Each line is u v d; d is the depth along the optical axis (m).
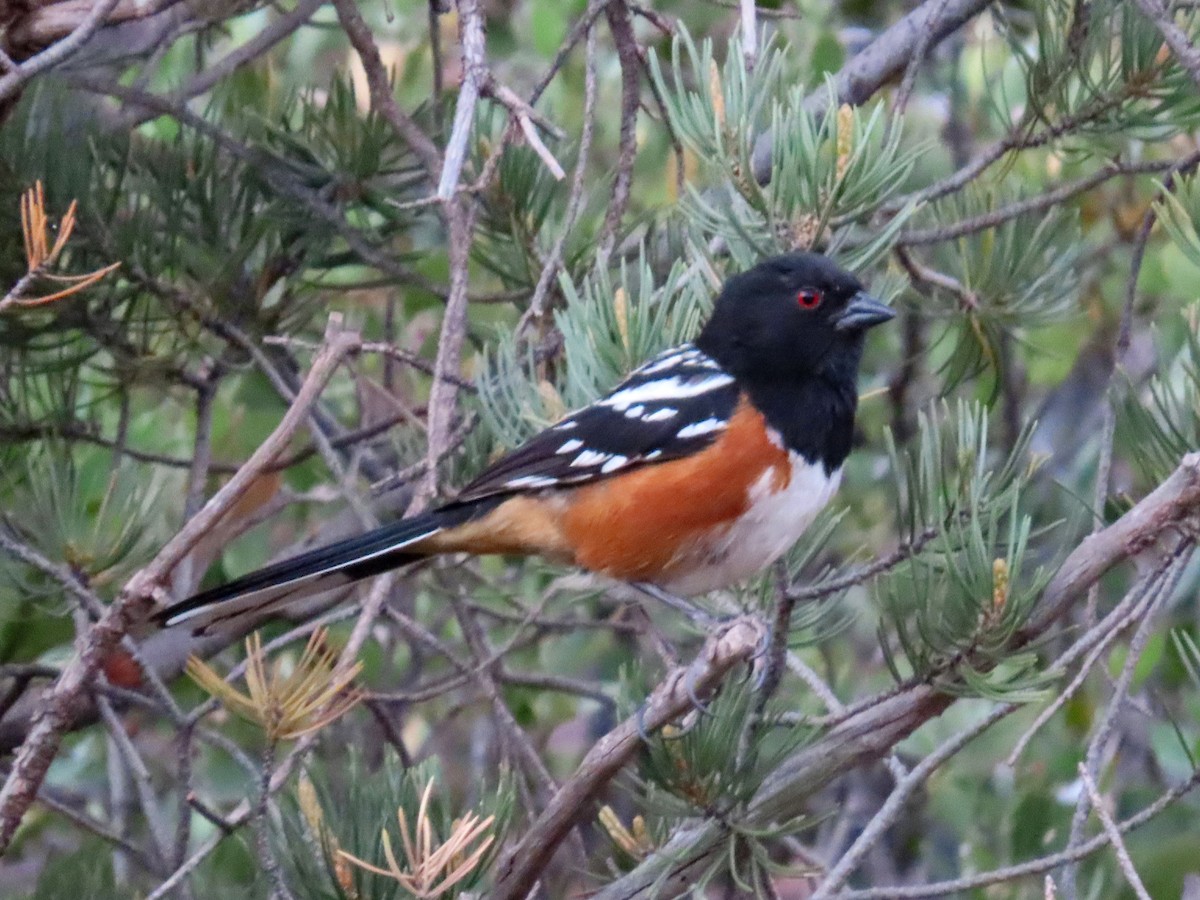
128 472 6.97
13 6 7.21
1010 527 5.14
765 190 6.29
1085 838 7.62
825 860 9.21
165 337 8.16
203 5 7.99
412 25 10.73
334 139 8.12
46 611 6.85
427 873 4.46
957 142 10.47
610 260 7.90
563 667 10.66
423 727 11.37
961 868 9.48
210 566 9.65
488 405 6.81
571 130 10.34
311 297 8.38
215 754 9.56
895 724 5.52
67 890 6.69
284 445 4.86
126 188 7.85
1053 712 5.54
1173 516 5.13
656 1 10.00
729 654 5.32
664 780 5.43
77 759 9.80
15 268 7.45
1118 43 7.48
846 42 10.84
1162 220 5.79
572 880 8.48
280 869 5.17
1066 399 11.20
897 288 7.16
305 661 4.85
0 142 7.38
